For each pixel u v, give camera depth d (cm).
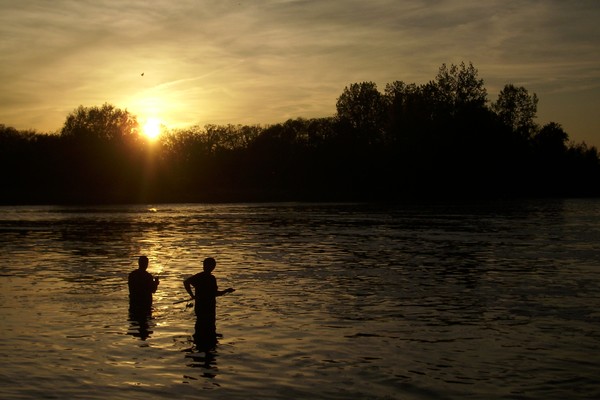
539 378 1140
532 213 6944
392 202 10912
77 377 1151
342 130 12600
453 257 2895
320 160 12825
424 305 1773
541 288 2030
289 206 9562
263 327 1520
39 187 12531
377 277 2295
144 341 1395
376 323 1559
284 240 3853
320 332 1473
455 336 1430
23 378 1145
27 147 12744
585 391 1075
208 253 3147
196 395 1061
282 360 1253
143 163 13025
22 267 2645
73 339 1410
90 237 4212
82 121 14000
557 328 1495
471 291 1988
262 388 1094
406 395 1061
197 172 13862
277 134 16075
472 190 11812
